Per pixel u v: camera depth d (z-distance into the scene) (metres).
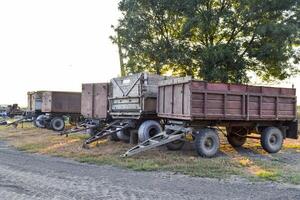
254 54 26.77
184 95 14.73
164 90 16.30
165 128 16.06
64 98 30.14
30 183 10.04
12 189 9.32
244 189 9.58
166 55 26.92
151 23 28.33
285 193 9.17
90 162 14.02
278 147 16.73
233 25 26.70
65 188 9.44
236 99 15.34
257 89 15.91
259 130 17.06
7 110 46.66
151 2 27.38
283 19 26.89
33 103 32.66
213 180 10.80
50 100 29.72
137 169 12.42
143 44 28.64
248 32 26.78
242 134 17.66
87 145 17.67
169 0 26.48
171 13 27.30
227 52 25.48
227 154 15.61
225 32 27.58
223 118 14.93
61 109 29.97
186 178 11.07
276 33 25.23
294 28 25.38
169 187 9.73
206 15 26.17
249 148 17.66
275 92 16.44
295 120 17.17
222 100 14.97
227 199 8.51
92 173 11.73
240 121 16.30
